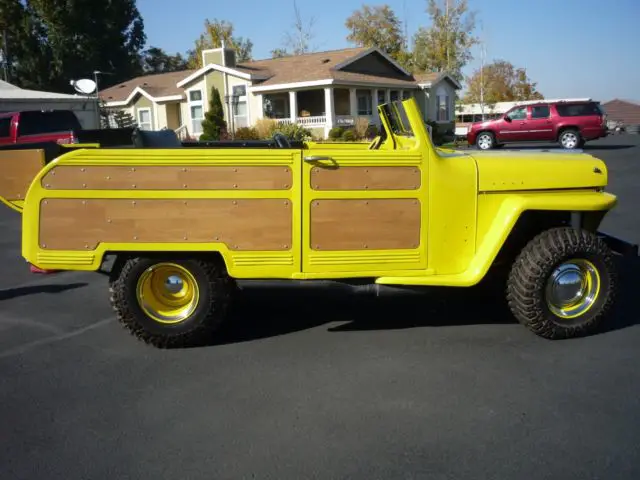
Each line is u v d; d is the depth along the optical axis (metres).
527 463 3.10
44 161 4.55
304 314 5.54
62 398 3.95
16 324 5.47
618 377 4.06
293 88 29.50
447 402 3.76
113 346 4.88
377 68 35.16
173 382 4.15
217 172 4.42
